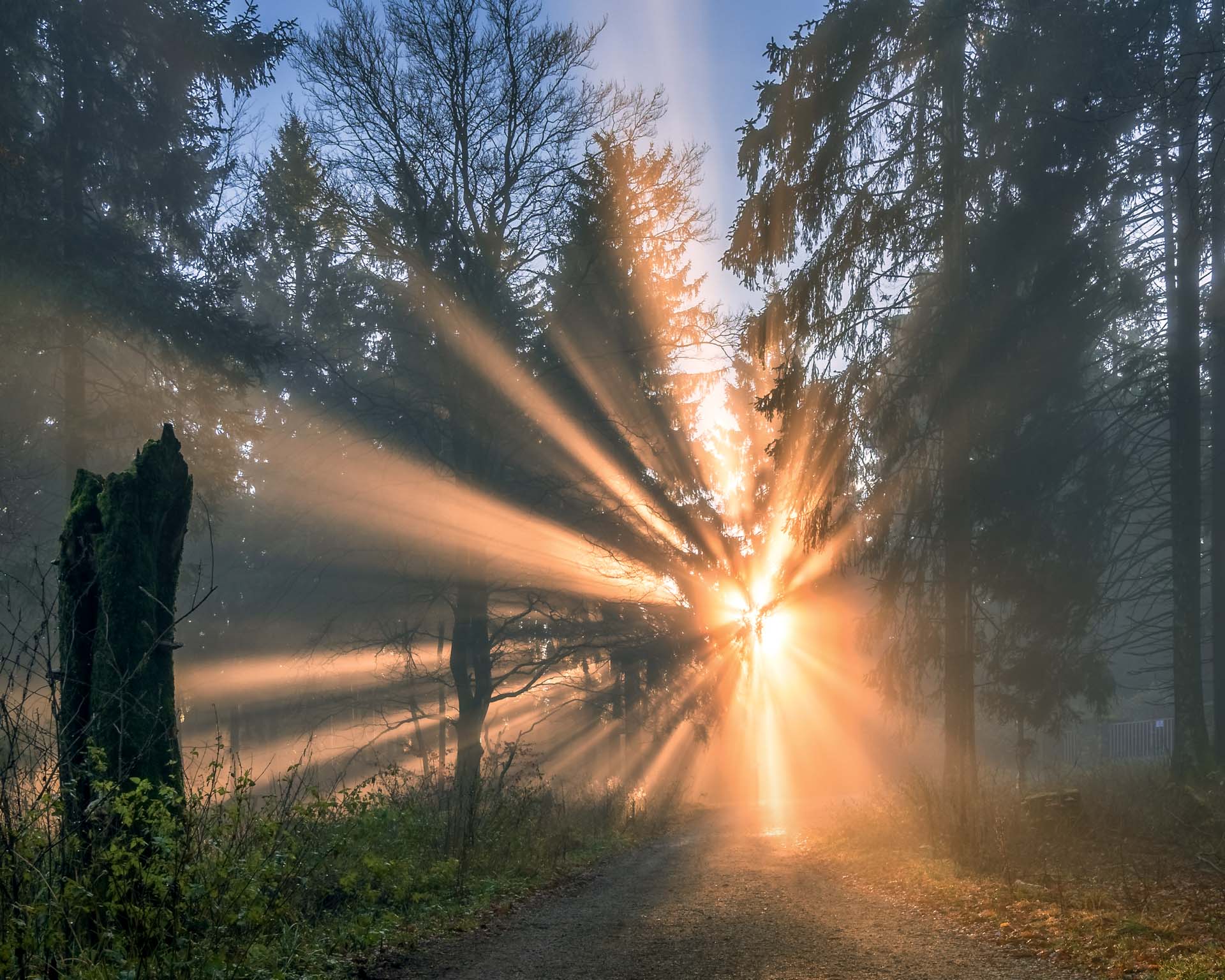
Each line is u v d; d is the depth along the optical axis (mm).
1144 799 15609
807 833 19781
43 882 5664
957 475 15906
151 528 7375
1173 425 17672
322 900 9000
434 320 21109
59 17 20547
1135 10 14945
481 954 8242
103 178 21500
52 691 6312
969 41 15727
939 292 16031
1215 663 19562
